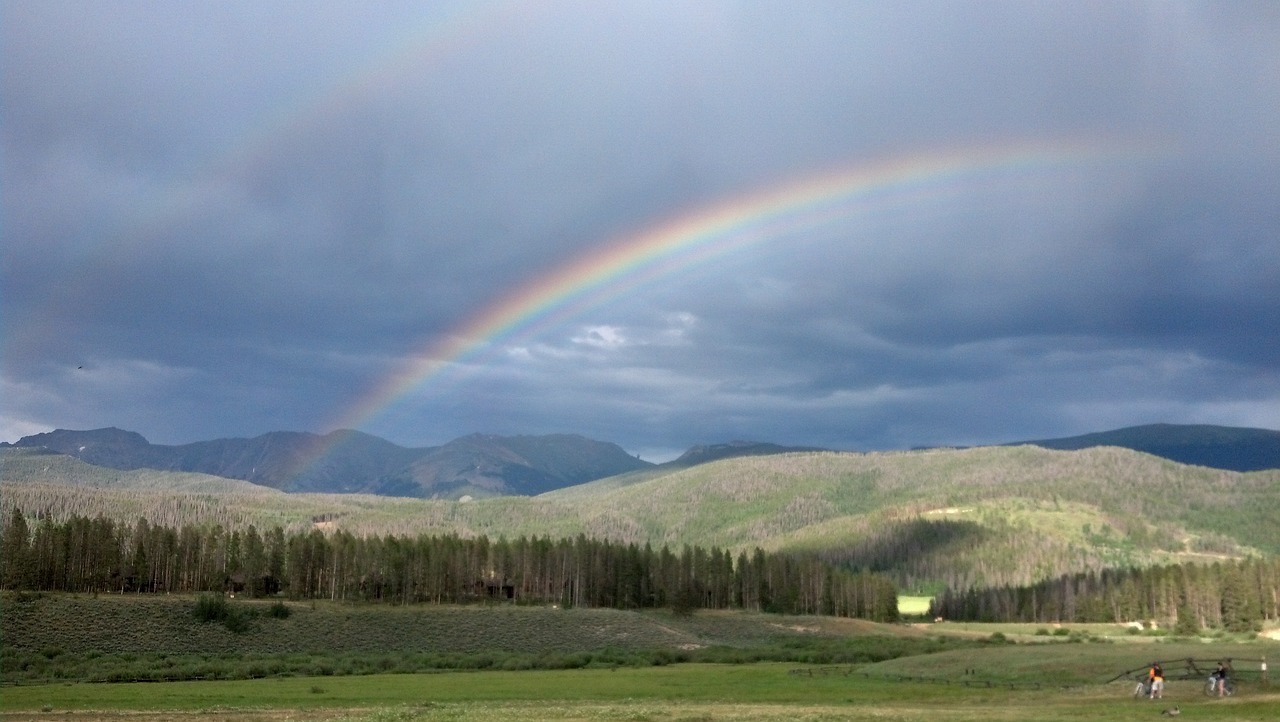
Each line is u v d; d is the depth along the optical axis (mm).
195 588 190625
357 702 82812
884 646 177875
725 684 105375
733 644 188000
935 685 99125
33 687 103750
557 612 189125
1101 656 110188
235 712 71625
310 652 151500
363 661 141000
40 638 137750
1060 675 98375
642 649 168750
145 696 89000
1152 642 163625
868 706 76125
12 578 161500
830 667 134500
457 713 69375
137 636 145125
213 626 153500
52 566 170000
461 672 134500
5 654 130375
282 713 70625
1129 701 73875
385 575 193125
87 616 147750
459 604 196625
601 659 150750
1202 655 106562
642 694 93000
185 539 192250
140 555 180750
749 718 63375
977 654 125438
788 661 156875
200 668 124375
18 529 163750
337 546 195000
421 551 199750
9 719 66438
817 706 76125
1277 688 76125
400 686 103625
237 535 197125
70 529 173875
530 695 91938
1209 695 74000
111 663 130000
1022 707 71625
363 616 170750
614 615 193625
